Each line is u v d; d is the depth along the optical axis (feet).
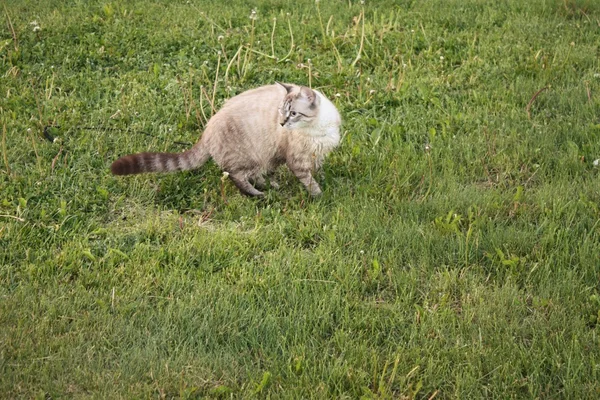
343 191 20.57
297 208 20.08
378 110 24.99
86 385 14.23
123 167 19.45
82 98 25.11
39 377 14.29
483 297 16.55
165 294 16.79
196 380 14.43
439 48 29.55
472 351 14.96
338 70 27.20
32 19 30.78
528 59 27.81
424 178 21.01
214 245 18.30
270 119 20.08
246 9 32.94
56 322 15.72
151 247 18.49
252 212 19.79
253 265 17.80
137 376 14.44
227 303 16.20
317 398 13.99
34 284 16.71
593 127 22.97
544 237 18.22
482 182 21.39
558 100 25.05
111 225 19.43
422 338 15.31
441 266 17.60
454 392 14.24
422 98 25.49
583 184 20.29
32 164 21.50
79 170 21.09
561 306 16.10
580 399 13.80
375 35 30.12
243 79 26.32
